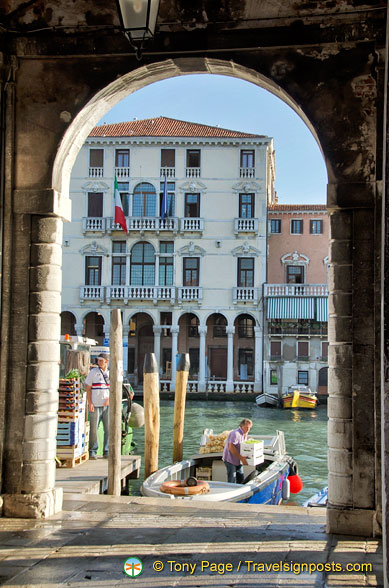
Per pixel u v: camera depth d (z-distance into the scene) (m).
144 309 40.78
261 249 40.75
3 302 6.64
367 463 5.97
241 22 6.47
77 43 6.70
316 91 6.34
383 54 6.16
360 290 6.12
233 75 6.98
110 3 6.66
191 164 41.50
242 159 41.19
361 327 6.09
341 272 6.19
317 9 6.34
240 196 41.19
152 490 9.14
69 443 10.19
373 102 6.25
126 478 11.41
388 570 3.64
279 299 40.38
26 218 6.71
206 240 40.97
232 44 6.48
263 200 40.97
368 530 5.84
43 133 6.74
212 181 41.09
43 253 6.68
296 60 6.40
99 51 6.67
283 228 43.00
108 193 41.25
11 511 6.41
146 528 6.00
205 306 40.75
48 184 6.70
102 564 4.93
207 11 6.54
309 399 35.25
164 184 39.56
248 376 42.47
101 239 41.19
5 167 6.72
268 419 30.44
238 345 42.56
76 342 13.70
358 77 6.29
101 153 41.53
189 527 6.05
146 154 41.34
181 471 11.43
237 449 10.69
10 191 6.71
